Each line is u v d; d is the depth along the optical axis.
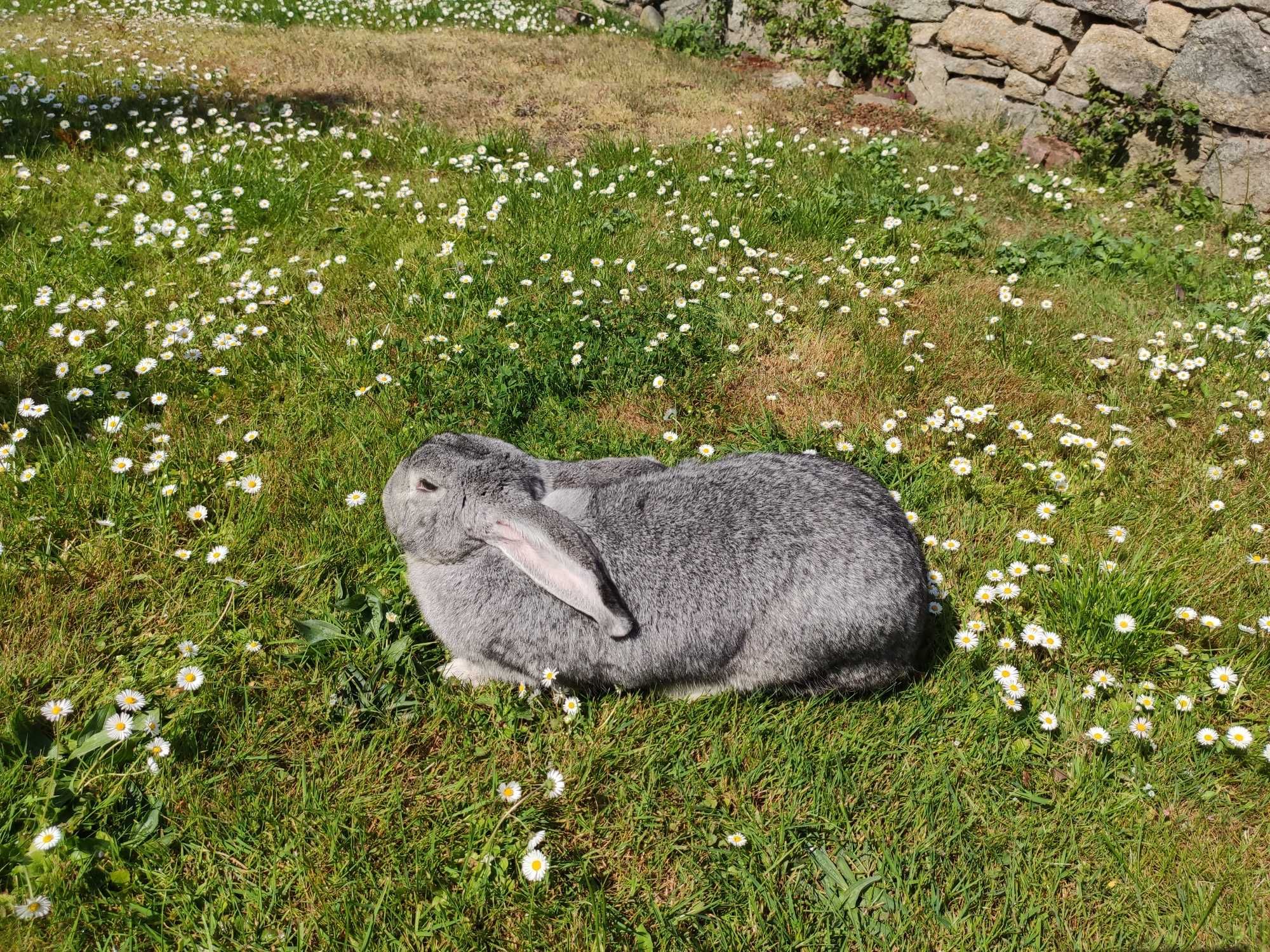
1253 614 0.98
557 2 3.85
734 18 3.34
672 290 1.52
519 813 0.77
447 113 2.42
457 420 1.18
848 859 0.75
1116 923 0.72
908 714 0.87
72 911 0.67
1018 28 2.46
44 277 1.40
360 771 0.79
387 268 1.53
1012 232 1.92
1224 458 1.23
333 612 0.91
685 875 0.74
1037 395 1.33
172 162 1.84
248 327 1.32
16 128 1.97
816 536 0.84
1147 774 0.82
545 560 0.78
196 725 0.80
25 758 0.75
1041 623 0.96
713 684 0.88
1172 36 2.19
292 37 3.12
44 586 0.90
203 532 0.99
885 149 2.24
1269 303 1.58
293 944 0.68
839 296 1.54
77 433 1.12
